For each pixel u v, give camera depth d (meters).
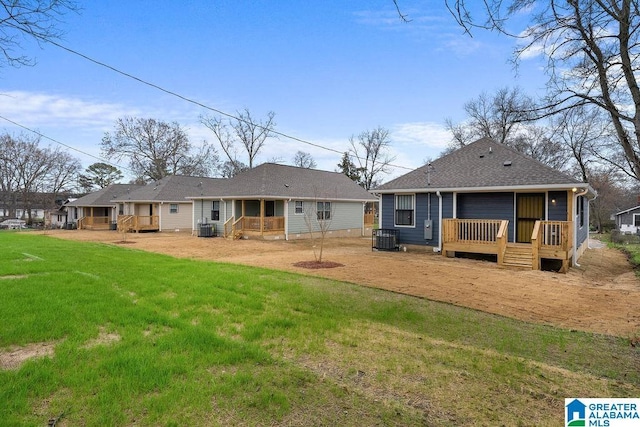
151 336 4.36
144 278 7.98
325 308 6.05
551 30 5.77
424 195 14.72
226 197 21.36
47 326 4.51
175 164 42.19
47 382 3.11
